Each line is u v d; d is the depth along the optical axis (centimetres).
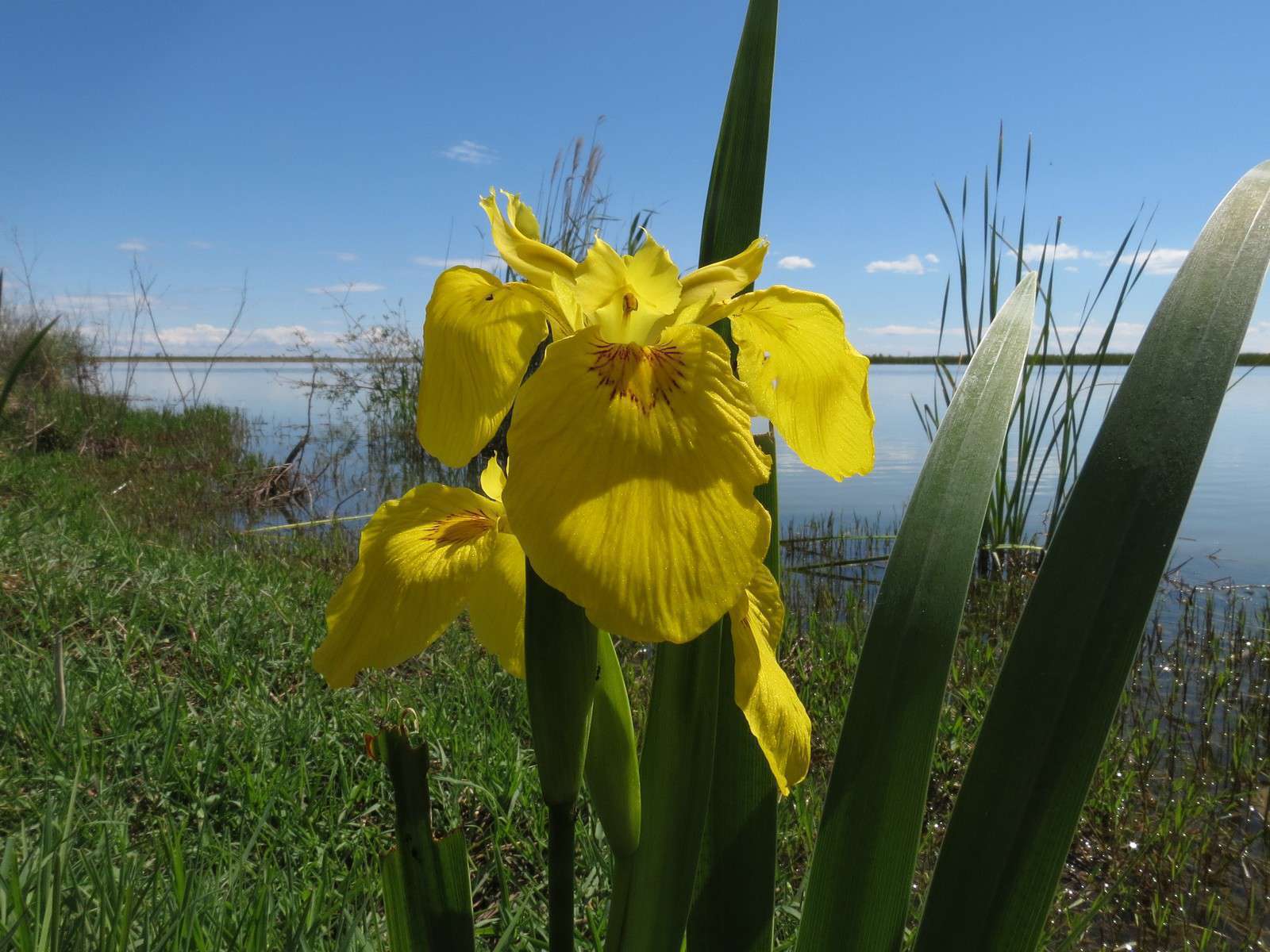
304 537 100
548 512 13
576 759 15
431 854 16
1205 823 43
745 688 15
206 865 30
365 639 18
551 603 14
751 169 19
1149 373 16
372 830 33
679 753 16
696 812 16
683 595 13
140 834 33
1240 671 62
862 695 18
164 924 24
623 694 16
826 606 77
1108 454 16
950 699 52
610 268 16
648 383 14
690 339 15
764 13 19
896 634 18
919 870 37
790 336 18
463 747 39
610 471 13
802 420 19
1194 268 16
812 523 111
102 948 22
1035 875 15
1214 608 76
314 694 44
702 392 14
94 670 43
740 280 16
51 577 55
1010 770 16
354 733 41
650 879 16
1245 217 16
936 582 18
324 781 37
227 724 39
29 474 108
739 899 19
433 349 17
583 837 32
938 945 16
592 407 14
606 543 13
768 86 19
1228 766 49
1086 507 16
